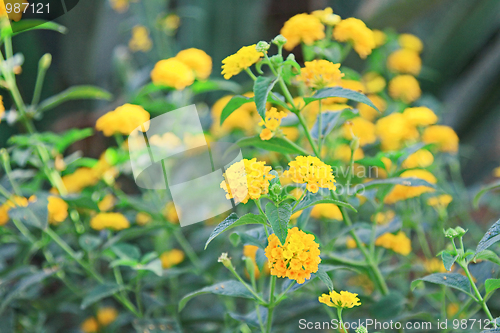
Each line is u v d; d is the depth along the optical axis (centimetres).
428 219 141
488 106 211
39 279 132
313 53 132
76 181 141
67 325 154
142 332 132
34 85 212
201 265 139
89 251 134
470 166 213
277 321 131
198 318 136
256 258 122
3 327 135
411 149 129
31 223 130
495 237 116
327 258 127
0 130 189
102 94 138
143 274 132
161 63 139
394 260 159
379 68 169
